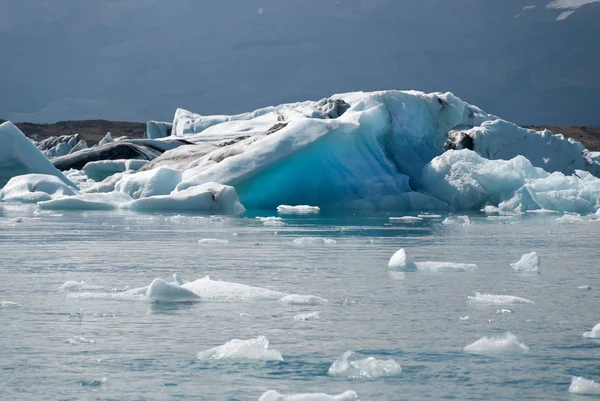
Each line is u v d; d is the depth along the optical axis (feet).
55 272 117.60
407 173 332.19
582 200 301.84
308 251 149.38
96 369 62.85
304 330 76.69
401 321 81.15
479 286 104.83
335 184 307.37
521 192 304.71
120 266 125.29
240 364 64.49
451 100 354.95
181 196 289.33
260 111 613.11
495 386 58.85
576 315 84.74
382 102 339.36
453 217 265.95
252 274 116.16
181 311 85.30
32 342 71.26
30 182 330.54
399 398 56.03
